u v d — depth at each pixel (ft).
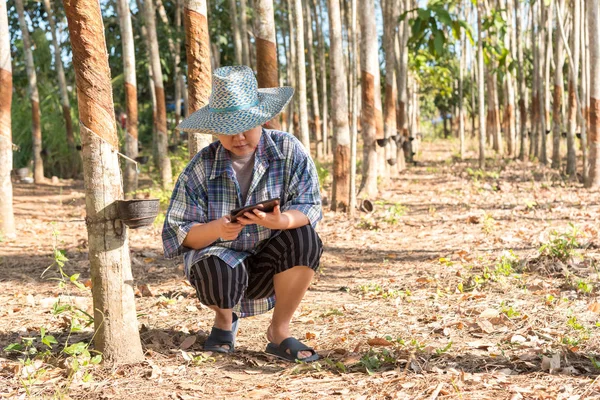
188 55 19.34
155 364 11.77
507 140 68.64
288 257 11.46
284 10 66.13
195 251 11.62
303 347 11.96
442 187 44.21
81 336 13.62
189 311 16.07
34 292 18.90
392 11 46.96
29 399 10.39
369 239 26.53
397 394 10.07
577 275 18.11
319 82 90.53
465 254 22.07
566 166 47.24
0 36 27.32
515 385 10.32
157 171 56.95
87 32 11.12
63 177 61.93
